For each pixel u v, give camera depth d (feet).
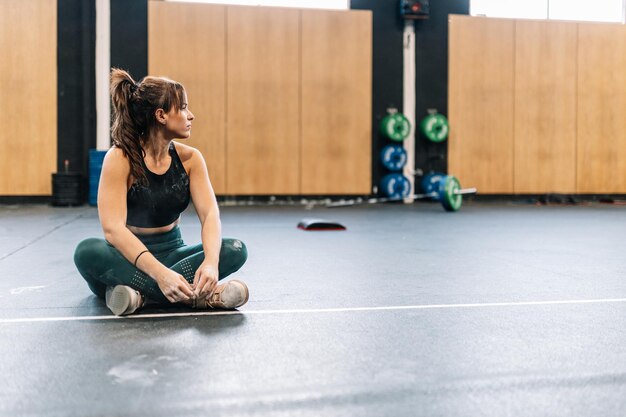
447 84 31.91
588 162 33.24
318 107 30.78
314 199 30.94
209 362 5.28
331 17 30.76
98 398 4.44
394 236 16.49
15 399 4.42
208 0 29.76
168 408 4.26
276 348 5.72
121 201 6.88
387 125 30.45
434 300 8.11
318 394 4.53
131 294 6.85
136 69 29.35
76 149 28.96
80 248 7.06
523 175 32.65
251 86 30.19
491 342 5.99
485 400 4.44
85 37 28.45
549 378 4.92
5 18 28.22
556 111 32.86
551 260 12.11
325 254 12.84
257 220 21.43
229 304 7.22
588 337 6.20
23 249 13.43
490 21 32.12
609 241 15.58
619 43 33.32
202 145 29.94
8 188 28.48
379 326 6.61
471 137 32.19
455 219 22.24
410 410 4.25
